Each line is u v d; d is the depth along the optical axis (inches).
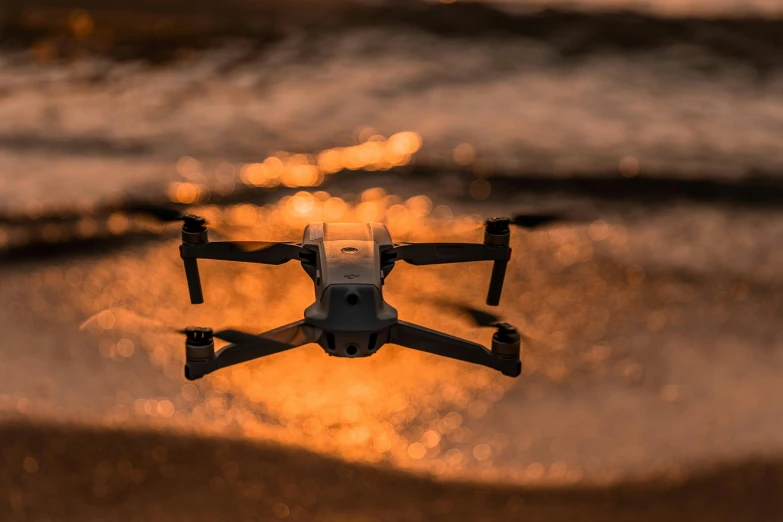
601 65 3688.5
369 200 2396.7
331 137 2802.7
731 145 2856.8
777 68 3703.3
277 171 2529.5
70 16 3919.8
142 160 2536.9
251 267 1919.3
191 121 2876.5
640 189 2492.6
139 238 2007.9
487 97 3275.1
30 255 1916.8
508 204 2396.7
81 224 2057.1
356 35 3917.3
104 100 3056.1
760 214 2347.4
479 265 1925.4
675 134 2952.8
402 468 1349.7
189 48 3681.1
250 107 3046.3
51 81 3225.9
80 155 2536.9
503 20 4170.8
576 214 2293.3
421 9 4269.2
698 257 2073.1
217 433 1397.6
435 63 3619.6
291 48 3747.5
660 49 3890.3
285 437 1402.6
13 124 2748.5
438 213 2347.4
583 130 2962.6
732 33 4106.8
